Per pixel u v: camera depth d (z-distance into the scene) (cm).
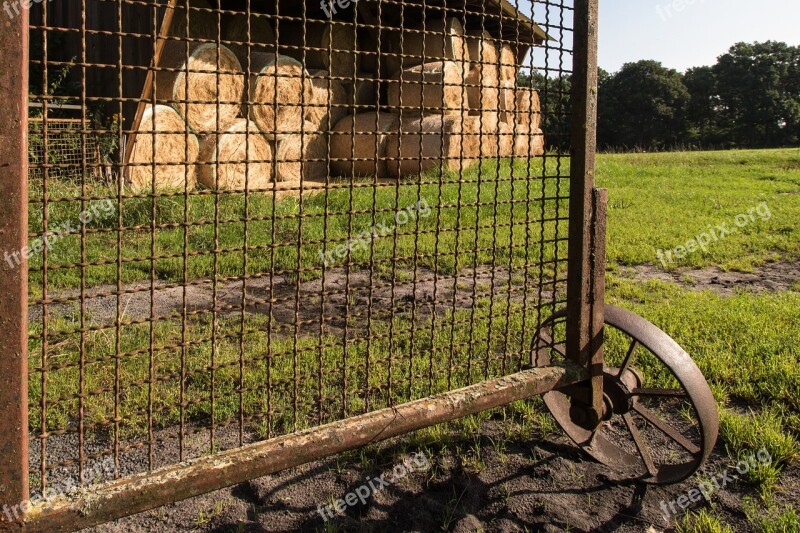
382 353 462
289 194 1054
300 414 379
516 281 698
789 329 525
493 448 362
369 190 1157
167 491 214
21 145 183
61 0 1234
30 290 620
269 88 1329
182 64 1165
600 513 307
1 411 186
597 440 367
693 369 319
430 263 765
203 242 790
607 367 362
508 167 1426
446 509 303
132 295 631
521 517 301
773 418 379
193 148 1190
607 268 803
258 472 233
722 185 1511
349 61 1589
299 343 488
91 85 1209
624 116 6150
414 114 1497
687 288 718
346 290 269
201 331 516
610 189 1422
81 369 207
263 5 1495
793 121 5884
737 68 6062
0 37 177
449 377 309
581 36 313
